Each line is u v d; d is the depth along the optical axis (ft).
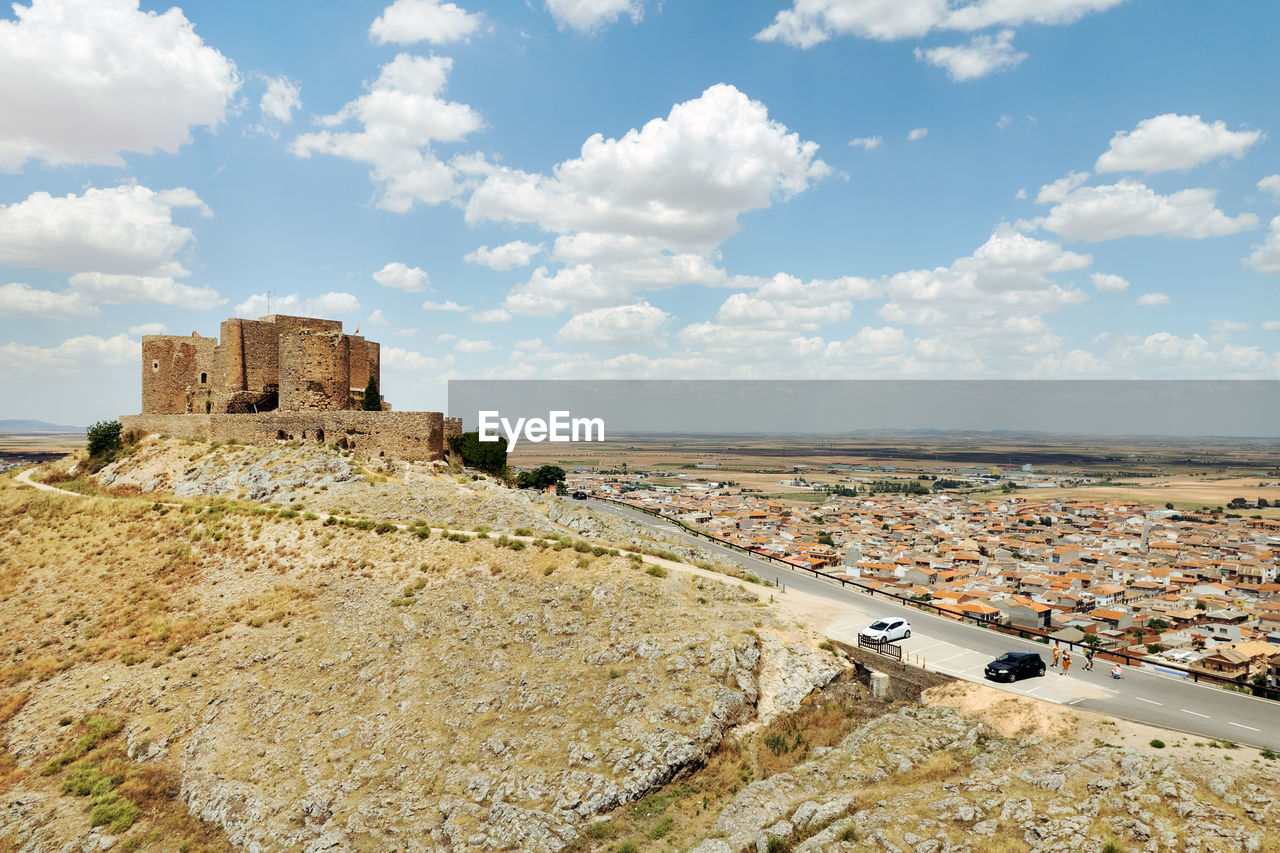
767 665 133.59
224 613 162.40
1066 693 129.08
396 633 148.87
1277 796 88.84
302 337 260.62
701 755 110.52
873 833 90.89
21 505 231.30
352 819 104.99
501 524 208.85
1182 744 105.50
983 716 122.21
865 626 162.20
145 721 133.80
